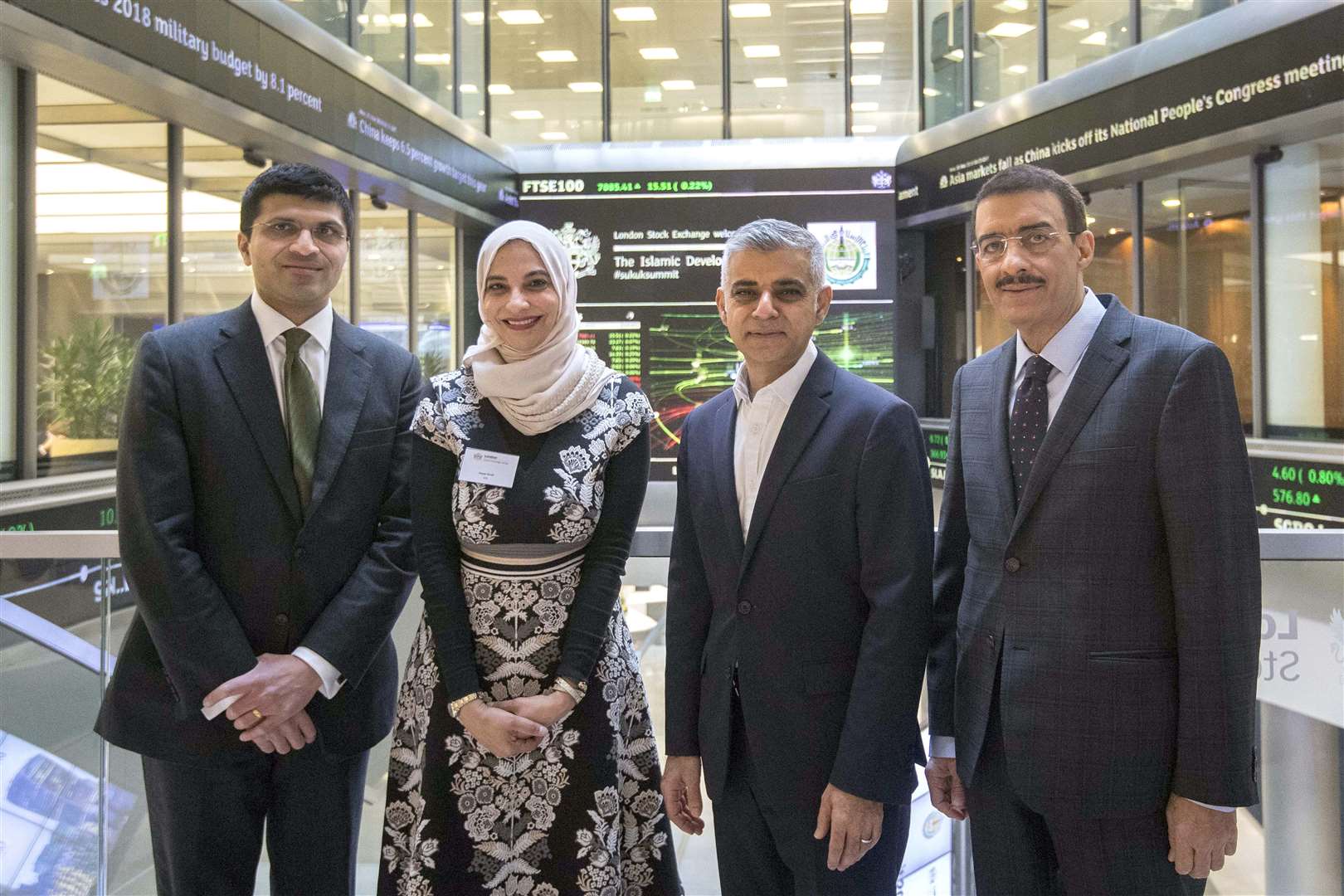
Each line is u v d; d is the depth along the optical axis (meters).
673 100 11.84
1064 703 1.58
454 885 1.78
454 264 11.02
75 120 5.53
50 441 5.46
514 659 1.80
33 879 2.38
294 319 1.93
